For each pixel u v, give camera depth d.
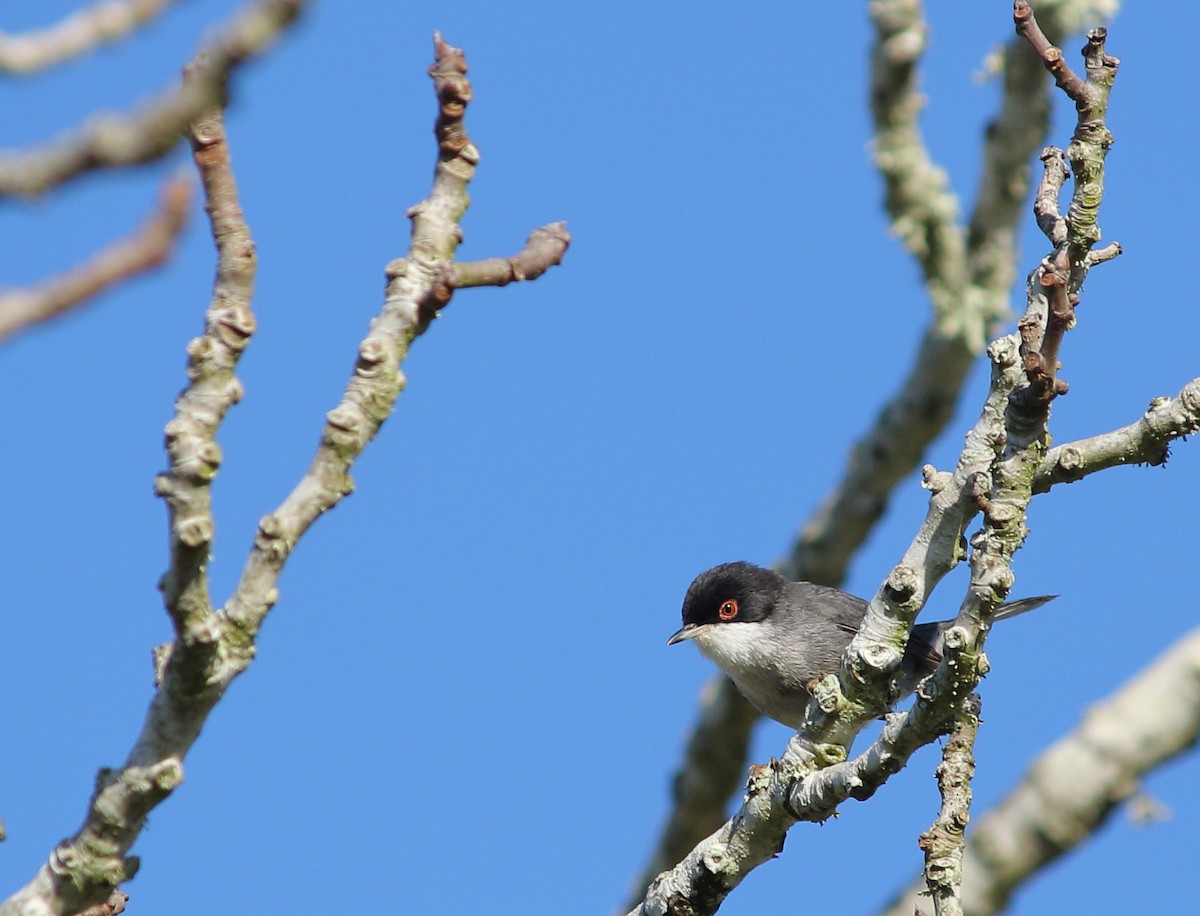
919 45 19.42
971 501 10.33
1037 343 9.61
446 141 9.42
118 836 8.98
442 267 9.02
